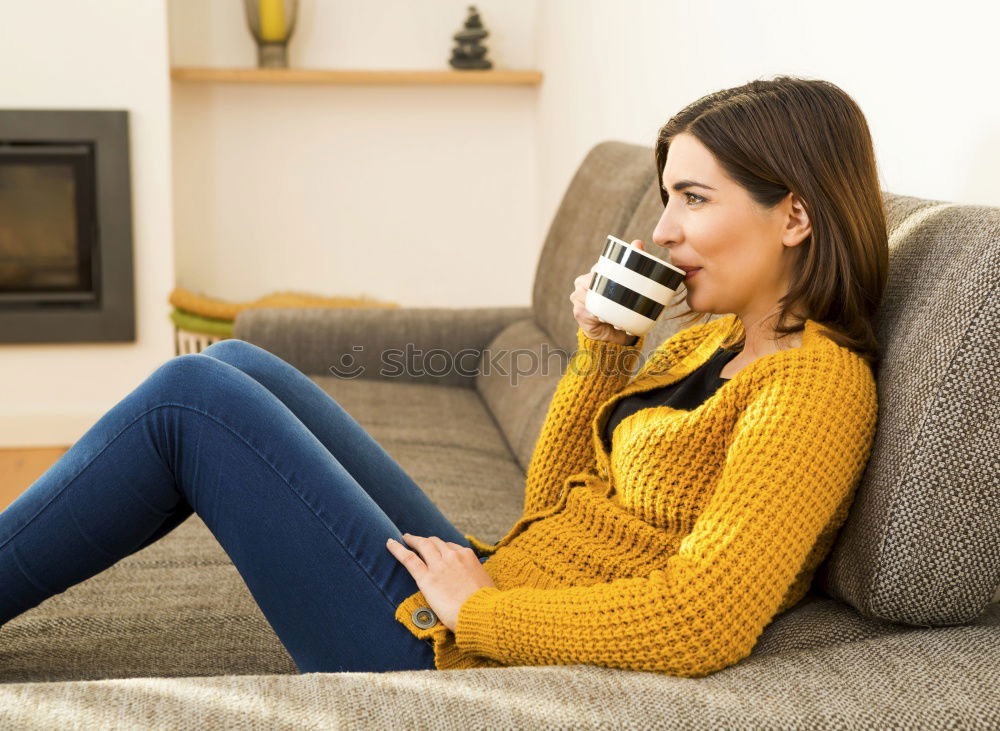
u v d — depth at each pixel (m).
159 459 1.11
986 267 0.96
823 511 0.94
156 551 1.55
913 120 1.52
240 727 0.79
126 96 3.45
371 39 4.02
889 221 1.18
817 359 1.00
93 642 1.27
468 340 2.61
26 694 0.83
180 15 3.85
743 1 2.11
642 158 2.21
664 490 1.09
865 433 0.99
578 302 1.31
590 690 0.86
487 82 3.90
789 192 1.07
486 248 4.22
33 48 3.38
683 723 0.82
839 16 1.73
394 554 1.11
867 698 0.85
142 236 3.54
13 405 3.57
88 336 3.54
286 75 3.74
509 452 2.13
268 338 2.53
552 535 1.20
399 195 4.13
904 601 0.96
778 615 1.06
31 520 1.10
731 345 1.20
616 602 0.92
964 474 0.94
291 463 1.11
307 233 4.09
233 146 3.98
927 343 0.98
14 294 3.49
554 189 3.80
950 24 1.41
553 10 3.77
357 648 1.10
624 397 1.28
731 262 1.10
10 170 3.42
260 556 1.11
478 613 1.02
